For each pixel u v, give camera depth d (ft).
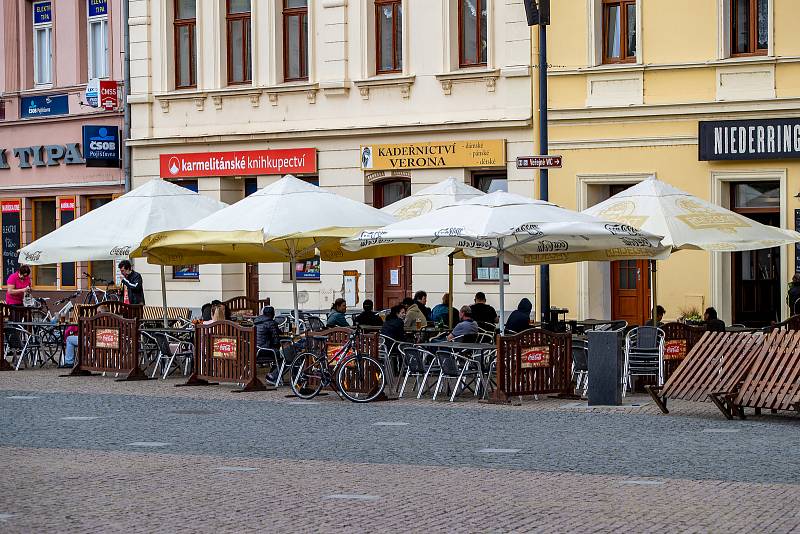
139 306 101.19
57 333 102.12
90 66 135.74
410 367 76.79
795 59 100.78
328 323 91.20
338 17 120.06
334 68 120.37
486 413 68.54
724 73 103.40
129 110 130.62
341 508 43.01
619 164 107.24
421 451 55.83
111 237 90.53
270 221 82.02
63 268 138.41
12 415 69.05
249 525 40.42
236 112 125.49
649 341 76.28
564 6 109.50
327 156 120.78
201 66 127.24
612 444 57.00
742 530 38.81
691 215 80.38
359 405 72.79
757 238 79.56
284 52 124.47
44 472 50.62
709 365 66.03
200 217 92.84
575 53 109.09
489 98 113.09
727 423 63.41
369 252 92.58
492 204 75.41
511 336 72.64
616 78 107.45
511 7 111.86
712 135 102.94
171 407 72.18
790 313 98.89
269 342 81.97
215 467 51.75
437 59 115.44
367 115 118.93
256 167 124.06
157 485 47.62
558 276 110.42
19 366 96.63
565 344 74.84
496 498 44.52
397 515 41.75
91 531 39.70
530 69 110.73
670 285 106.32
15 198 141.28
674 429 61.46
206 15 127.03
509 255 78.64
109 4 133.80
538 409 69.92
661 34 105.70
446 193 93.30
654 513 41.47
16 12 140.05
